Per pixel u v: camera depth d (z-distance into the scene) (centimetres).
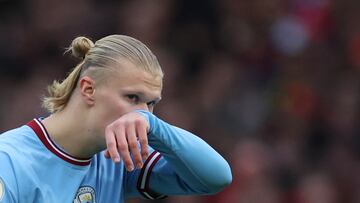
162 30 2931
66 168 1100
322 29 3031
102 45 1088
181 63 2903
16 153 1082
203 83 2842
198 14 3031
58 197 1089
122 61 1072
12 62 2903
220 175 1114
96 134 1090
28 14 3014
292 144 2695
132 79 1070
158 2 2967
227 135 2664
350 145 2766
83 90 1088
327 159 2714
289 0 3067
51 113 1145
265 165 2548
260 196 2478
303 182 2606
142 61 1074
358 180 2675
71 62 2814
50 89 1126
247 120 2734
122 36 1094
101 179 1134
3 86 2834
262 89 2841
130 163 1027
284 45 2980
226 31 3028
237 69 2903
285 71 2900
